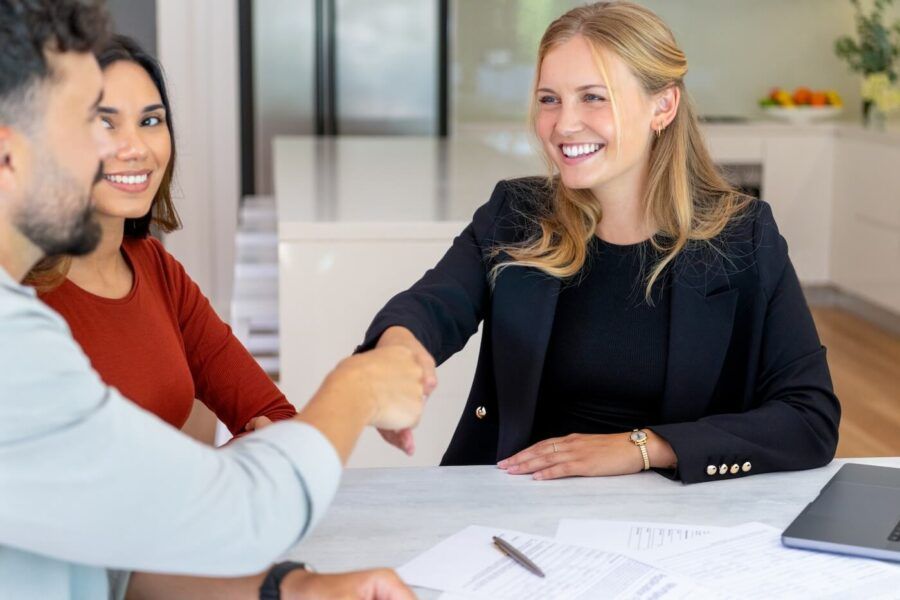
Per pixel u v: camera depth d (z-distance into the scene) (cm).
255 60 587
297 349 282
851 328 587
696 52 692
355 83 598
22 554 99
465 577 127
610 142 175
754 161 628
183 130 580
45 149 91
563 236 187
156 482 90
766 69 695
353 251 280
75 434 87
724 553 134
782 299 183
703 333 180
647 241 185
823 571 129
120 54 159
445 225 281
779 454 164
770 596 122
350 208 307
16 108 89
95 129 95
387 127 605
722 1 688
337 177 395
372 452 282
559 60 175
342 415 107
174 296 182
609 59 173
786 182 631
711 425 165
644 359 183
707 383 181
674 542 137
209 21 573
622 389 185
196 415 289
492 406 195
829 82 697
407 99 604
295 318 281
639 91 176
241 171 597
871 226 585
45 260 140
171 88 518
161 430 92
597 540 137
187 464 92
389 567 130
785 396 175
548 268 184
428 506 148
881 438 407
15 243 94
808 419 169
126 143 155
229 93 582
